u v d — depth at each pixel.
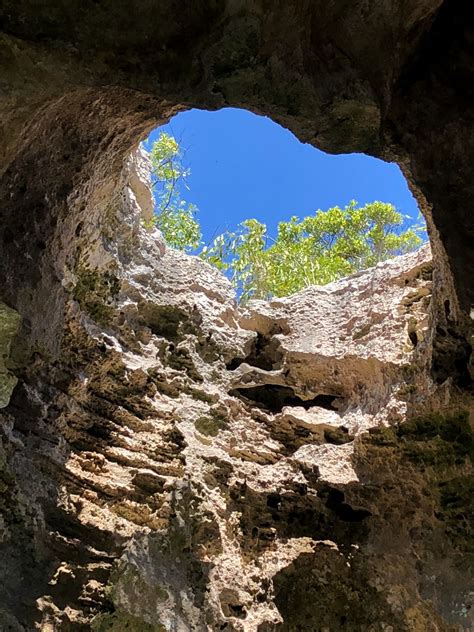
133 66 3.95
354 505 6.30
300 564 6.16
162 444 6.14
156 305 6.75
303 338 7.18
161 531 5.59
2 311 4.93
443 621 5.82
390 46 4.14
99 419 5.99
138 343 6.49
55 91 4.07
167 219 9.72
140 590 5.25
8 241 4.95
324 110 4.09
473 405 5.66
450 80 4.52
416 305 6.62
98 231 5.97
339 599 6.12
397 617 6.02
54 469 5.50
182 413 6.41
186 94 4.00
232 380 6.95
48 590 5.07
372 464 6.27
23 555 5.04
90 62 3.91
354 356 6.73
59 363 5.73
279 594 6.05
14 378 5.17
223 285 7.47
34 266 5.17
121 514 5.66
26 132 4.45
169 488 5.84
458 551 5.99
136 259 6.78
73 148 5.04
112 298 6.37
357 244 10.69
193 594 5.48
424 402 5.89
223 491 6.23
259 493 6.32
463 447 5.88
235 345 7.15
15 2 3.69
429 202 4.86
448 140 4.62
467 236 4.89
